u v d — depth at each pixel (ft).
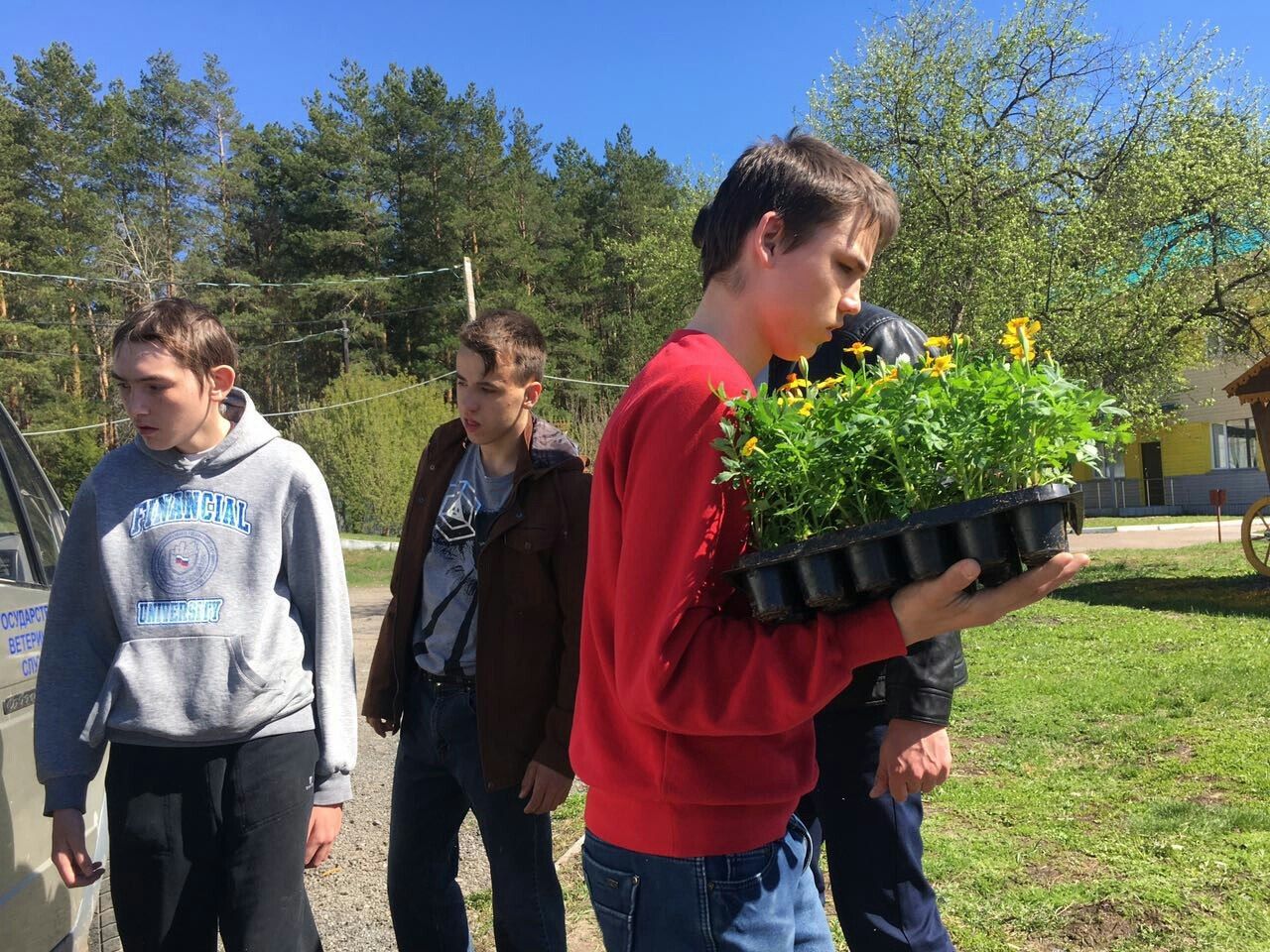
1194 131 48.11
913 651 5.61
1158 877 10.13
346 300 129.39
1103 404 3.67
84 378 125.59
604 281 135.85
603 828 4.28
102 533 6.67
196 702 6.35
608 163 152.35
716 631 3.66
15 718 7.07
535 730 7.30
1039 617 29.66
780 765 4.11
